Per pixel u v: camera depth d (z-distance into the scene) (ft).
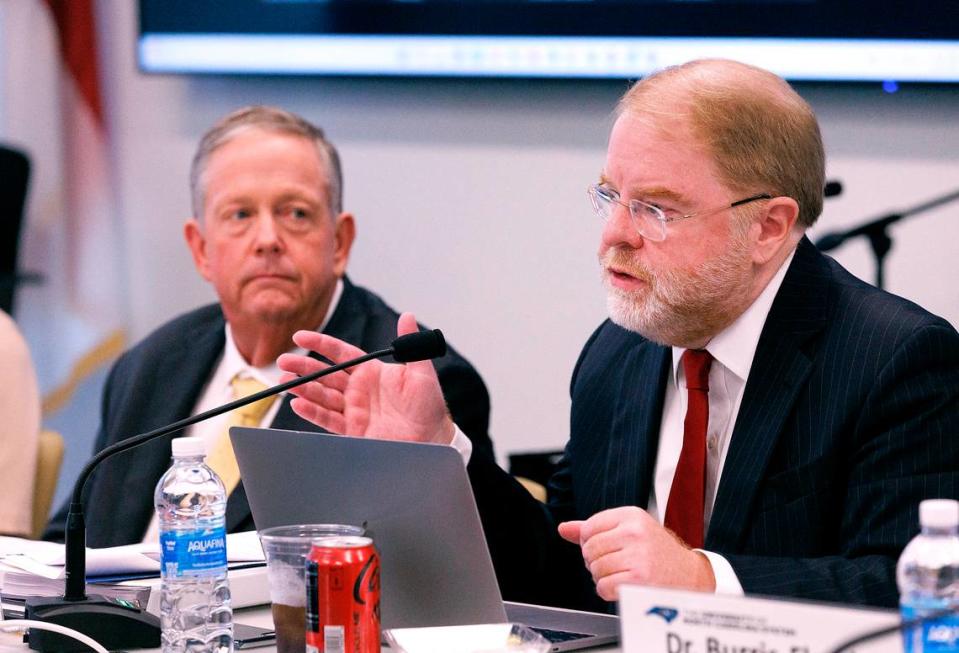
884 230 22.24
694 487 14.24
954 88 24.61
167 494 11.65
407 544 11.50
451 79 28.02
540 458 21.71
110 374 20.44
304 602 10.73
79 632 11.40
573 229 27.71
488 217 28.37
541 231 27.99
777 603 8.04
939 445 13.08
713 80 13.83
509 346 28.35
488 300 28.48
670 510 14.32
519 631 11.23
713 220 13.67
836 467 13.46
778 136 13.75
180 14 29.55
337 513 11.90
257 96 30.01
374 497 11.52
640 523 11.68
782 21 25.39
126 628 11.68
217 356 19.63
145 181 31.07
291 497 12.26
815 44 25.23
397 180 29.04
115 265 31.30
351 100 29.25
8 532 20.68
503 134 28.14
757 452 13.71
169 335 19.97
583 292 27.71
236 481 18.07
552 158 27.78
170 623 11.42
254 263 18.83
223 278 19.12
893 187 25.40
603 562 11.62
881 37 24.85
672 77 14.03
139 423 19.08
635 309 14.02
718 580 11.98
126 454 18.94
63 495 31.50
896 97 25.27
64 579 12.54
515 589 14.47
